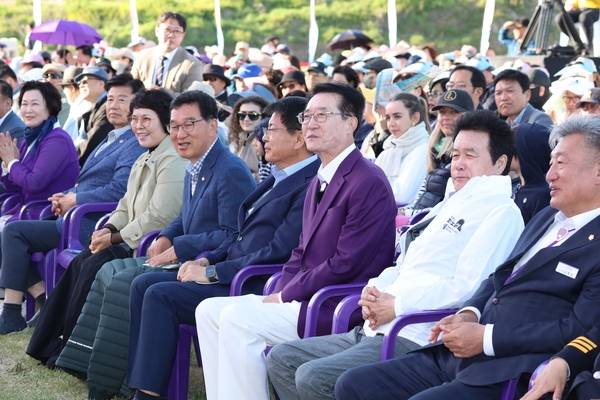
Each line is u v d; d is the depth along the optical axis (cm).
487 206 457
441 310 446
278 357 474
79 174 822
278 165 595
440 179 717
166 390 544
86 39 1855
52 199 783
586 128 398
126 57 1659
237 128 843
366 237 504
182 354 571
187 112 620
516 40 1670
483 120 472
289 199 575
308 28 2842
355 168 521
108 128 936
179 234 647
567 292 392
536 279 404
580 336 373
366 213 505
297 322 505
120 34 2856
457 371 409
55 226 777
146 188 690
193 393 610
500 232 446
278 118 578
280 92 1129
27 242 766
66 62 1833
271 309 509
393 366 427
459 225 460
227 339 500
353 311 493
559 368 364
